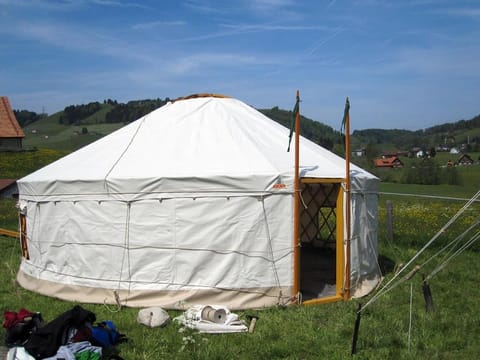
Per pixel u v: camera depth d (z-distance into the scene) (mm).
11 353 4777
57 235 7305
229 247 6594
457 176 29875
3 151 42438
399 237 12086
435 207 17375
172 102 8938
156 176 6680
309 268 9367
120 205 6824
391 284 8211
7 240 12930
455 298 7414
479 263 9820
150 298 6688
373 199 8500
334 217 12516
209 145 7371
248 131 7891
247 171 6656
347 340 5512
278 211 6648
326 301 7027
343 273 7238
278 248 6680
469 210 15844
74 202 7102
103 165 7332
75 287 7102
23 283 7980
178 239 6645
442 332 5875
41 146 68812
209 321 5871
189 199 6629
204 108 8367
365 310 6551
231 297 6578
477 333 5910
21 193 8234
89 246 7000
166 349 5211
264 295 6652
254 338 5543
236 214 6578
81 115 99812
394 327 5945
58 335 4832
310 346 5355
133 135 8023
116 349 5172
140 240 6746
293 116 6645
